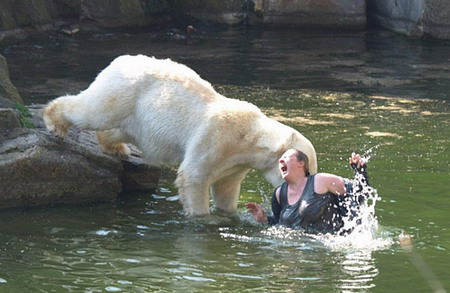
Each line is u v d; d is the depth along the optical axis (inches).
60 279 319.9
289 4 1101.1
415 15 1039.6
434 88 768.9
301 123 625.0
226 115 411.5
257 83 780.6
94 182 446.6
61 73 788.6
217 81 784.3
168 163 435.8
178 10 1122.0
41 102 657.0
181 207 438.0
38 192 433.7
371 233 382.0
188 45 977.5
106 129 437.4
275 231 390.3
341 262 343.6
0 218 408.2
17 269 331.3
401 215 412.5
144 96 429.1
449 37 1020.5
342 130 605.3
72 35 989.8
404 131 605.6
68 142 452.1
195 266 338.0
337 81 796.0
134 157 481.1
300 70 848.3
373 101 712.4
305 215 387.9
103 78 436.1
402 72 842.8
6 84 551.5
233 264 341.1
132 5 1055.0
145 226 401.4
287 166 392.5
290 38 1039.6
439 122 637.3
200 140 409.1
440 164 515.8
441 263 342.0
